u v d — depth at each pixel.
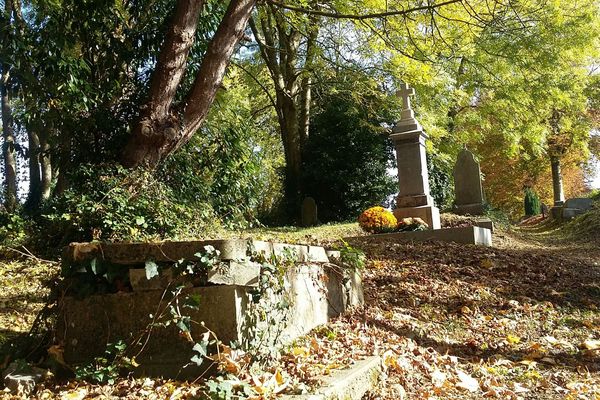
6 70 10.30
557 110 31.89
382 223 14.39
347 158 22.72
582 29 23.11
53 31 10.47
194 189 10.90
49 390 3.55
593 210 24.84
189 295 3.79
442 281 9.12
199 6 10.05
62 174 11.25
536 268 10.61
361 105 23.06
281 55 23.52
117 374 3.69
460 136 28.66
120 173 9.13
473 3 18.06
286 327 4.61
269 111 30.17
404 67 17.39
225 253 3.81
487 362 5.92
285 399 3.24
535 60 23.47
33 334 4.29
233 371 3.60
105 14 10.98
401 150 16.20
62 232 8.62
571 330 7.32
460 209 19.83
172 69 9.87
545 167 40.16
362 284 7.86
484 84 25.75
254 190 12.55
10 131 17.77
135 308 3.89
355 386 3.88
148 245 3.89
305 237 15.11
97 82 10.97
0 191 16.06
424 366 5.29
